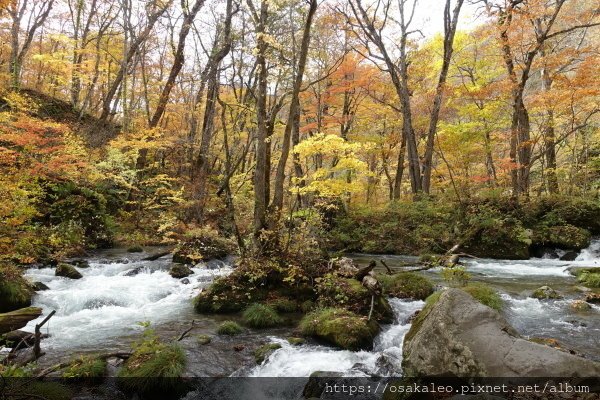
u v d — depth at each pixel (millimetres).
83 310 8586
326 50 20797
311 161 21953
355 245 18375
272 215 9734
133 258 13719
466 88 17203
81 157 14328
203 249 13562
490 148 19828
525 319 7746
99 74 23797
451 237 17141
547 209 17078
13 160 9883
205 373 5805
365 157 27500
